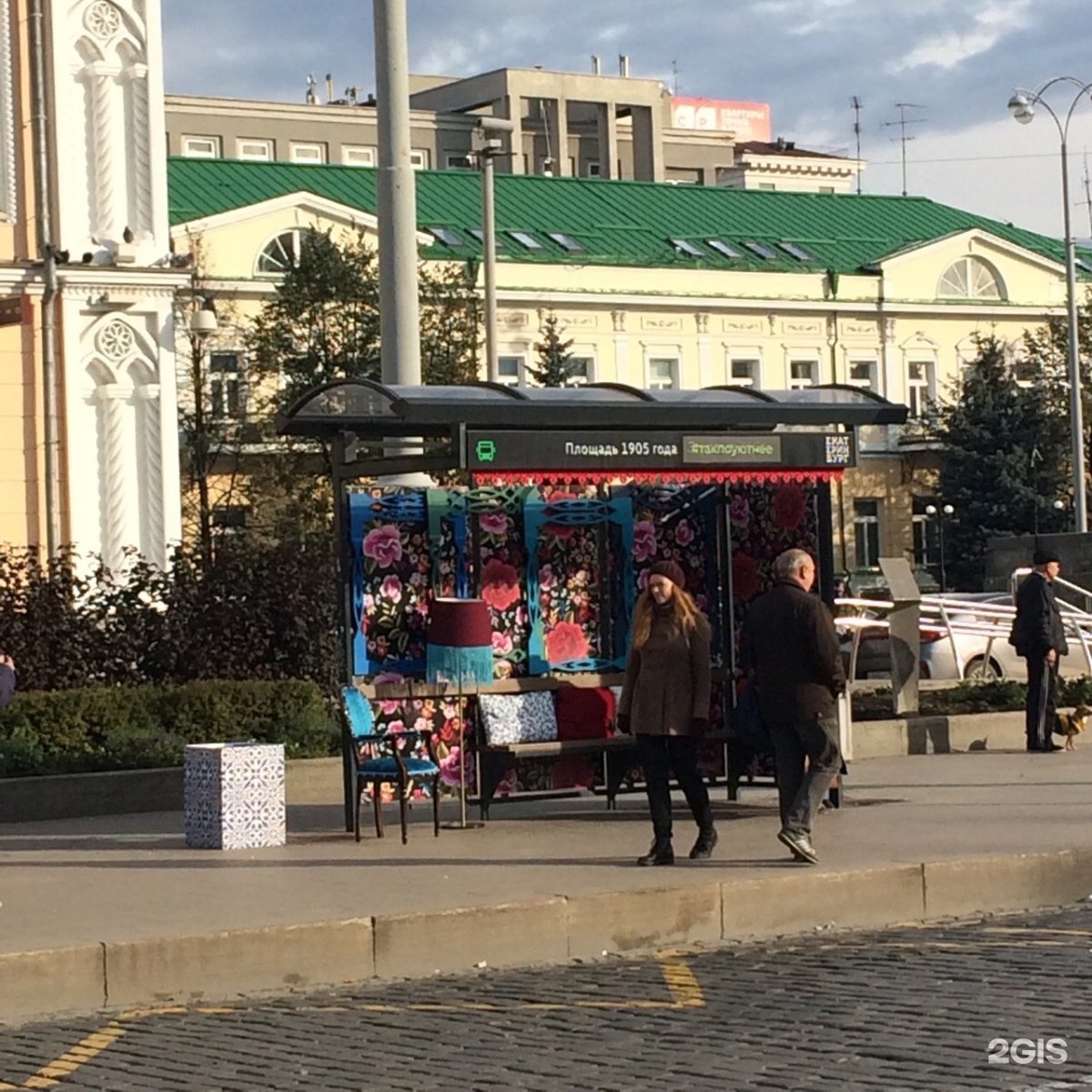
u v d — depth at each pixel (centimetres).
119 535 2673
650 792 1392
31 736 1866
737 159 10656
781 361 6625
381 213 1939
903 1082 853
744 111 11456
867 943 1240
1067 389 6431
